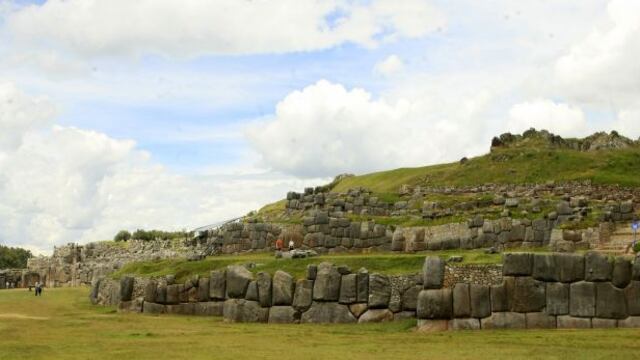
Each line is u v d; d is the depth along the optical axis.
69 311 40.44
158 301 37.69
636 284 26.64
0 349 24.22
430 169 113.38
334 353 22.38
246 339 26.03
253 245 55.84
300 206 71.75
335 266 31.28
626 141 114.94
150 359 21.75
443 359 20.83
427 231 50.75
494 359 20.61
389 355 21.78
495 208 58.78
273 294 32.16
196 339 26.25
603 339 23.64
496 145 115.06
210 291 35.81
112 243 96.44
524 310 27.03
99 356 22.44
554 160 103.50
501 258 28.80
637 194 78.56
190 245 66.44
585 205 55.31
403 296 30.00
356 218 55.72
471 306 27.23
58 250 93.19
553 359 20.41
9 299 50.22
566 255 27.22
